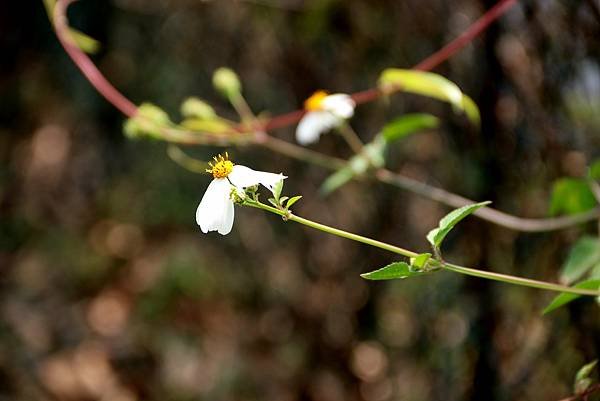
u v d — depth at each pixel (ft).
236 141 2.38
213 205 1.77
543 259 2.41
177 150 2.88
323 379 3.62
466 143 2.57
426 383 2.88
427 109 2.90
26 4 3.73
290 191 3.53
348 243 3.48
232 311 3.88
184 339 3.89
